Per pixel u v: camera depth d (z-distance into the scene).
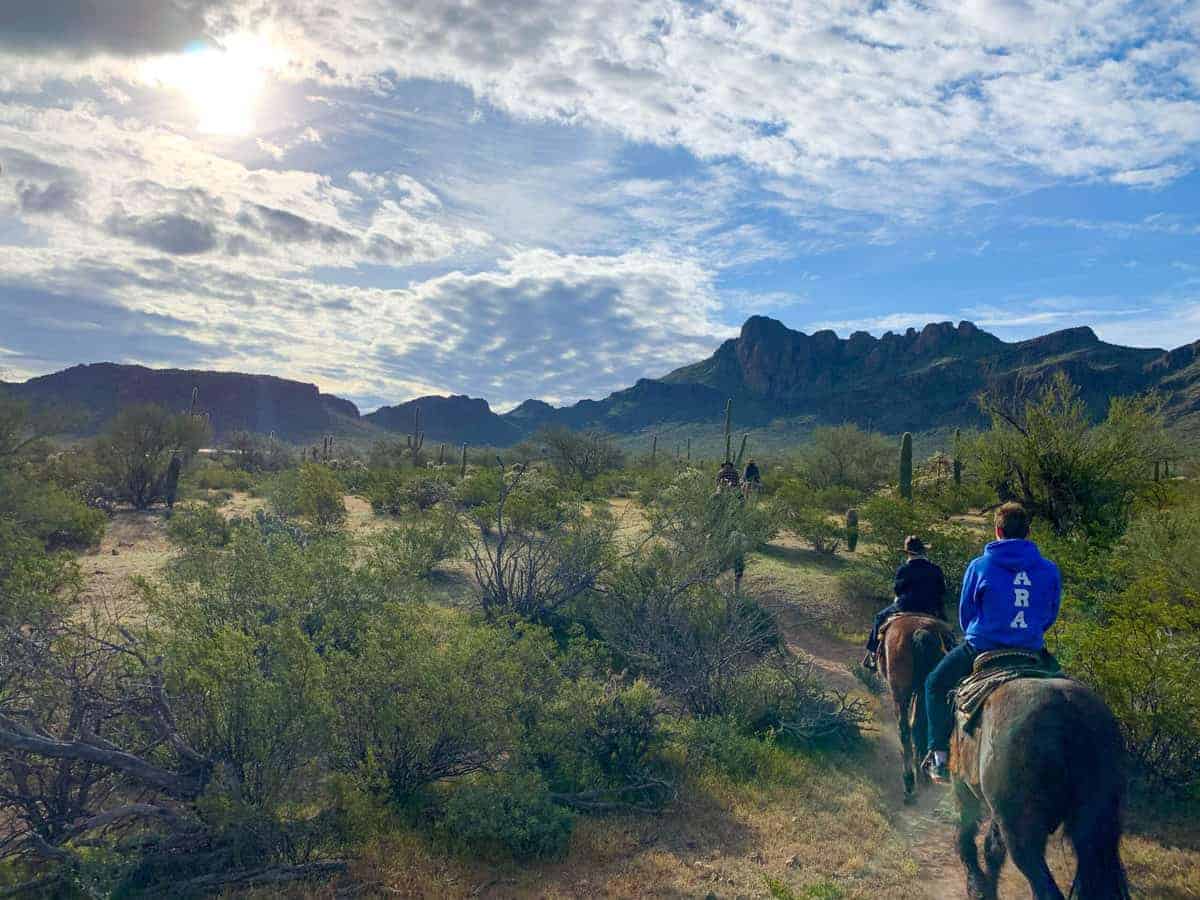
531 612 11.84
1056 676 4.57
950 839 6.41
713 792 7.23
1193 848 6.12
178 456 28.14
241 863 5.29
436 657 6.74
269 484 21.97
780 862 5.92
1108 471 16.28
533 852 5.87
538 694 7.41
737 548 13.38
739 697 9.06
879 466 42.75
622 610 11.11
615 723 7.71
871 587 14.73
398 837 5.89
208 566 7.30
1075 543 13.05
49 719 5.53
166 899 4.86
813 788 7.46
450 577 14.24
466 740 6.62
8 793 5.19
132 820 5.45
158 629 6.74
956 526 15.34
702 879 5.61
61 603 6.32
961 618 5.31
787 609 14.04
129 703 5.68
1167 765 7.09
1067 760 3.88
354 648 7.11
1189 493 17.16
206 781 5.52
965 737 4.86
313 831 5.64
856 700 9.32
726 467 17.91
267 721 5.53
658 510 14.24
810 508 20.38
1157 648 7.45
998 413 17.36
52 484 18.06
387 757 6.62
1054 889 3.69
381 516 24.67
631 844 6.18
